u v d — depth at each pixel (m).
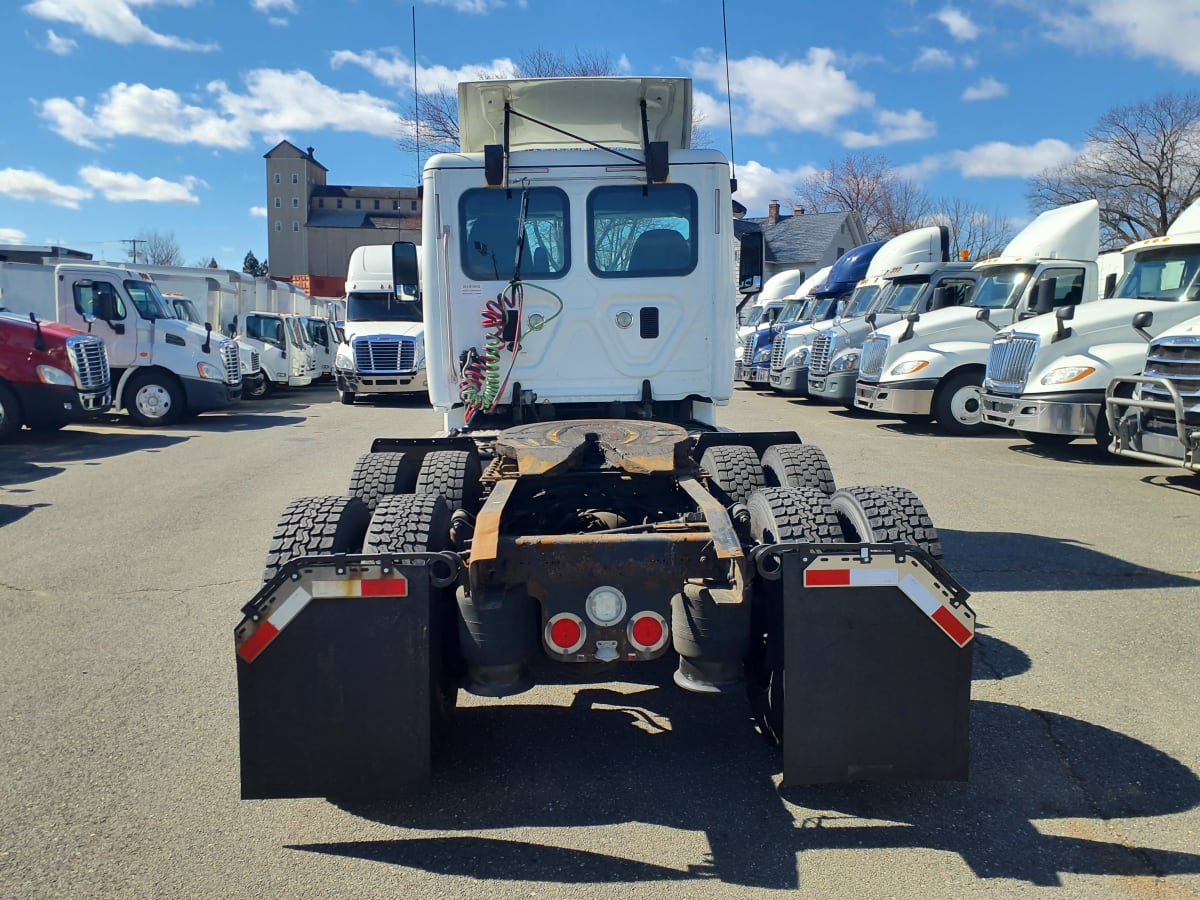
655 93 6.58
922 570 3.22
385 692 3.21
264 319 25.19
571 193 6.25
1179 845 3.21
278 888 3.02
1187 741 3.97
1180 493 9.42
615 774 3.78
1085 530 7.76
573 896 2.96
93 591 6.36
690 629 3.48
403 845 3.27
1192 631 5.31
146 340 17.00
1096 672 4.73
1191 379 8.91
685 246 6.32
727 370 6.41
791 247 52.75
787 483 4.85
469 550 3.70
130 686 4.70
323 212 108.50
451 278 6.29
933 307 16.53
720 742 4.06
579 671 3.79
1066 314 11.24
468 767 3.85
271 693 3.22
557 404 6.43
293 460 12.43
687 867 3.12
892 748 3.26
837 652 3.23
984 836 3.28
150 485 10.56
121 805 3.54
